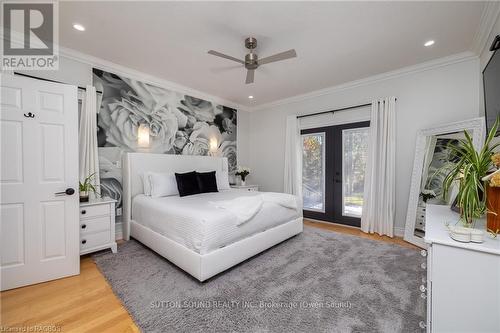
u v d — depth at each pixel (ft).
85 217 8.00
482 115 8.65
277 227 9.25
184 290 6.09
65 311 5.27
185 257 6.64
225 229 6.81
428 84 10.07
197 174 11.99
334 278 6.75
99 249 8.30
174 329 4.68
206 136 14.58
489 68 6.30
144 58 9.55
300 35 7.77
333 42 8.24
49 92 6.68
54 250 6.72
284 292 6.02
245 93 14.23
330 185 13.56
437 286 3.71
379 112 11.32
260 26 7.26
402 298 5.74
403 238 10.48
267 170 16.69
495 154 4.02
